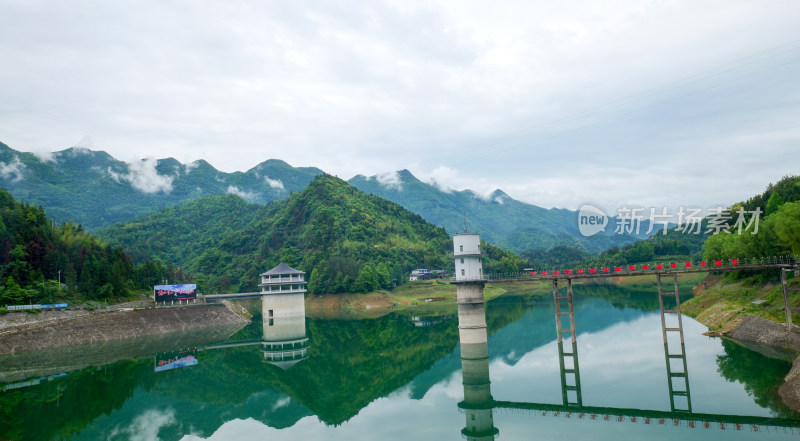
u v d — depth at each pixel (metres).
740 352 73.56
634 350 84.06
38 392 76.31
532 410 58.84
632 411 54.66
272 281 165.62
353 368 91.38
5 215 150.12
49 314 123.50
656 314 125.62
